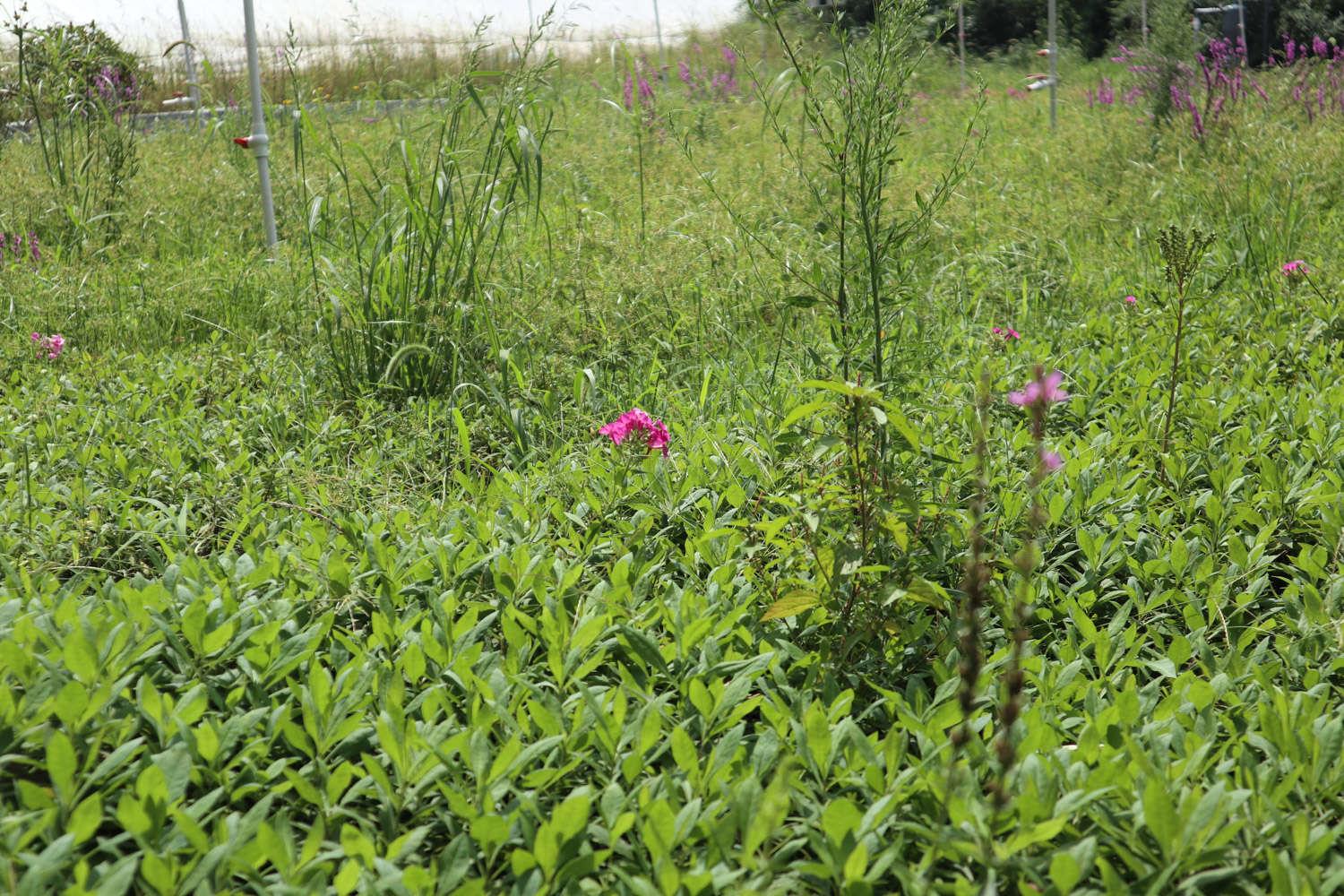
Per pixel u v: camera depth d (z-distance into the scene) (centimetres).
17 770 206
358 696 221
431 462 405
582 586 290
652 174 836
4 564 286
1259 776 199
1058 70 2008
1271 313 535
